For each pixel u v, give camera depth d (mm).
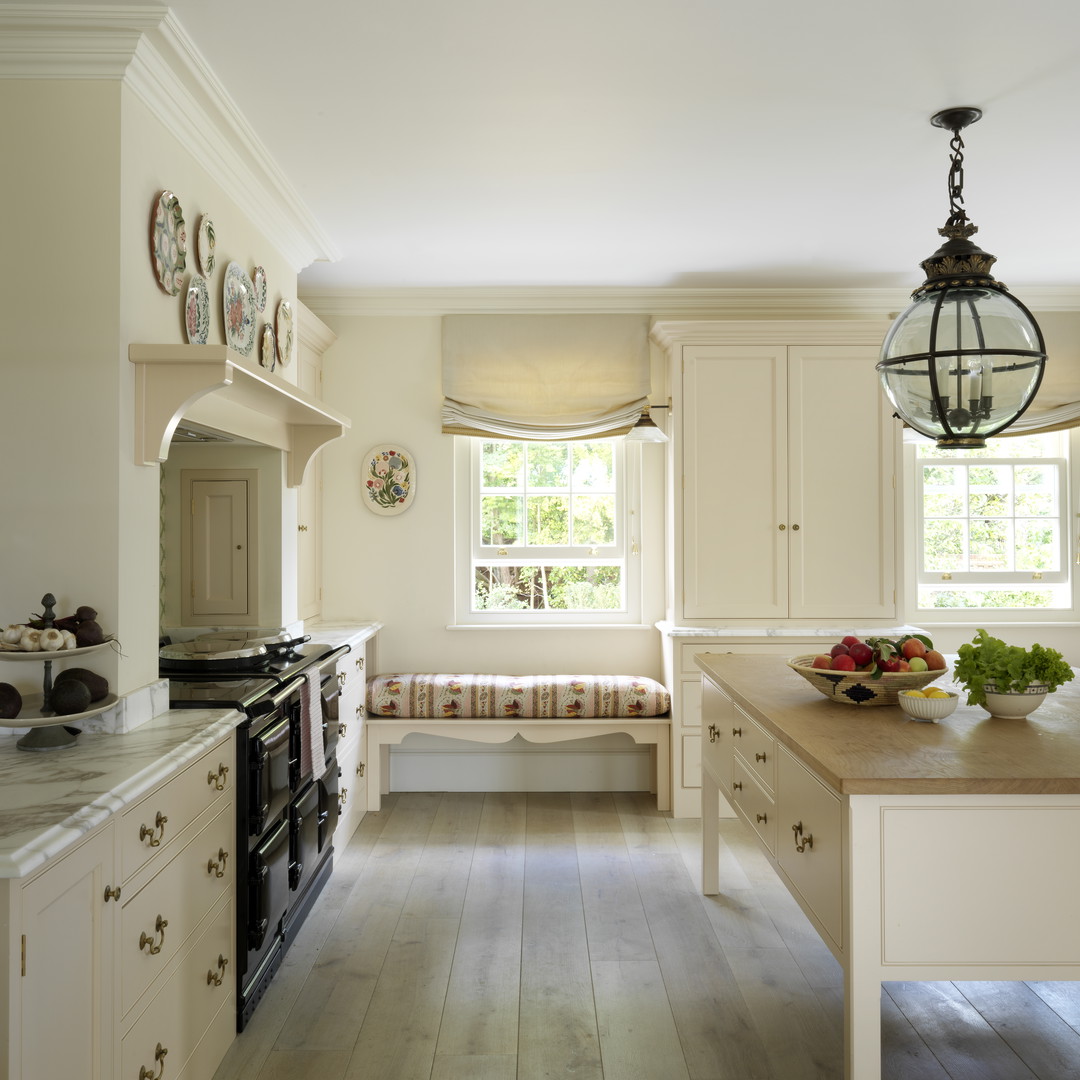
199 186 2736
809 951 3012
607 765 4914
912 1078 2295
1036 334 2213
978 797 1845
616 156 3080
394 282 4680
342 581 4914
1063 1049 2436
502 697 4492
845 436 4531
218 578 3537
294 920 3064
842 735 2244
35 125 2229
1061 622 5043
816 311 4863
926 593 5082
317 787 3291
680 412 4508
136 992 1841
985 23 2273
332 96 2631
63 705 2021
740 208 3600
